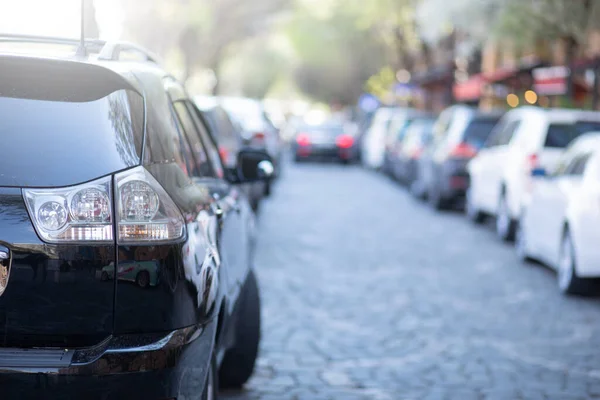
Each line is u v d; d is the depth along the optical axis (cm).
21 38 652
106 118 530
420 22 3988
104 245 511
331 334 1187
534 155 2069
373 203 3136
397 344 1143
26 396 501
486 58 6116
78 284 509
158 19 5469
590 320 1310
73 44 657
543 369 1039
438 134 3203
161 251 523
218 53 6291
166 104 607
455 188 2764
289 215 2655
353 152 5444
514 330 1234
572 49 3512
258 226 2355
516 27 3522
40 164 512
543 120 2117
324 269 1702
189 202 573
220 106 2105
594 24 3338
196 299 541
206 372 570
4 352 506
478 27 3819
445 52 6725
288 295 1441
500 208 2208
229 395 902
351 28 9462
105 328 513
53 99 530
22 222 505
